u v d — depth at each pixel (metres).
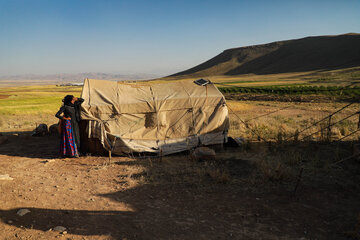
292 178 6.36
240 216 4.57
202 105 10.23
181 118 10.09
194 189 5.86
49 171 7.27
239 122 16.12
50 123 18.84
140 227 4.18
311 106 27.33
